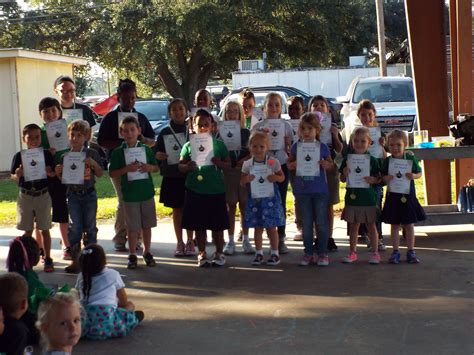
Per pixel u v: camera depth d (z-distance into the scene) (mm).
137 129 6945
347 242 8016
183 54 33969
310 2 32719
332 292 6023
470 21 8531
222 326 5238
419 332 5004
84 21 33719
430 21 8641
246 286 6289
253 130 7562
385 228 8766
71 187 6910
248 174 6895
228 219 6996
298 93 20031
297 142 6938
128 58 33156
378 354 4621
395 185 6883
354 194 6902
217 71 39531
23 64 16719
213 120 7543
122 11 31250
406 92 16688
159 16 30219
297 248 7793
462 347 4711
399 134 6910
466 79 8633
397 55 33312
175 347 4844
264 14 31234
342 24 34906
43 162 6938
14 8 35625
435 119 8820
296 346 4801
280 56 36438
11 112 16578
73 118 7688
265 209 6918
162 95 49250
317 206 6914
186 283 6438
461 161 8719
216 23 30172
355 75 25891
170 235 8664
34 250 4980
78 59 19062
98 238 8570
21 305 3969
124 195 6965
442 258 7082
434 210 8453
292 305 5688
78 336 3879
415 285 6164
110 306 5016
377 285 6199
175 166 7426
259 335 5031
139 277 6684
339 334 5008
